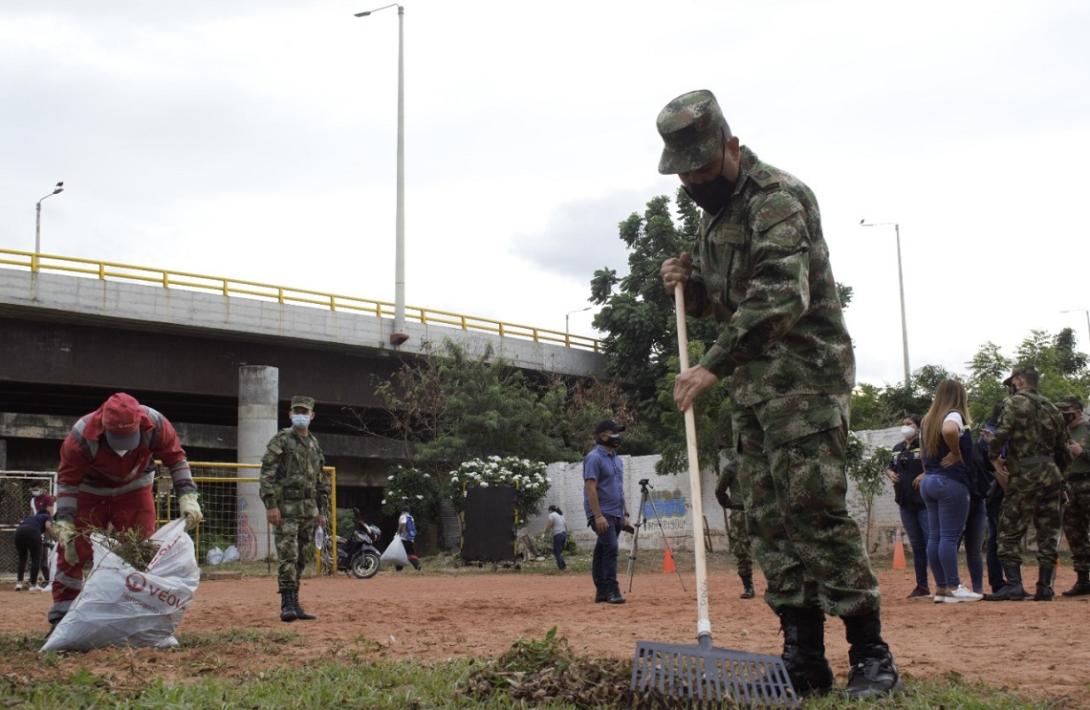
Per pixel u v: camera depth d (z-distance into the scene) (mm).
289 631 7828
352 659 5906
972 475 9852
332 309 37188
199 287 33938
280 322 35781
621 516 11305
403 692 4512
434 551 38906
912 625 7559
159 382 34125
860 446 22844
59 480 7188
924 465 9922
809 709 3912
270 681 4961
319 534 22188
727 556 25625
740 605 10133
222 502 31016
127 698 4426
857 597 4203
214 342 35500
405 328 39250
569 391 44750
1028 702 4152
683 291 4727
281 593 9398
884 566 20188
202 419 44344
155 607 6766
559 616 9258
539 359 43375
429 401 37969
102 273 31938
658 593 13258
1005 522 9906
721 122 4312
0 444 34250
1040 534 9812
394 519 46219
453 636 7461
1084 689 4527
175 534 7148
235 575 21500
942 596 9805
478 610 10305
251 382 34625
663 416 30359
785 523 4285
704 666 3906
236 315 34719
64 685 4828
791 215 4160
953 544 9750
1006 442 9828
